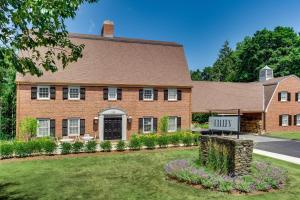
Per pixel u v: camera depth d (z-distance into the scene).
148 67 32.66
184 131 30.08
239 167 13.91
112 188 12.97
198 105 35.09
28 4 6.25
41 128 27.14
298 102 39.53
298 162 19.19
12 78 29.69
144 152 22.55
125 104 30.17
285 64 52.75
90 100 28.83
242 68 60.62
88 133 28.67
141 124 30.67
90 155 21.08
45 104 27.17
